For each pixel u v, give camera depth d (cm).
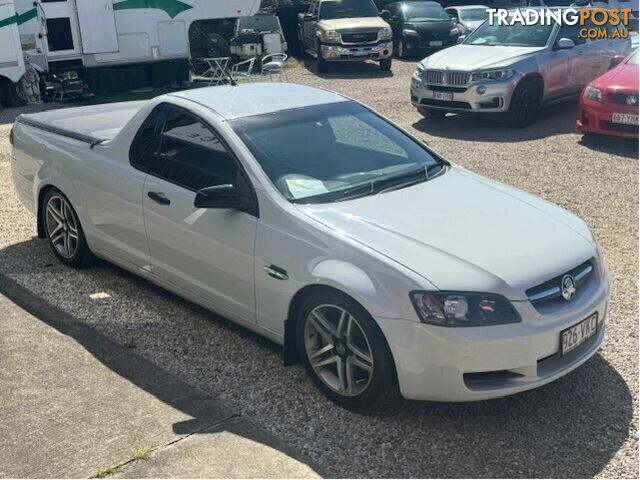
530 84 1069
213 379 400
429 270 341
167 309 486
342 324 362
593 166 844
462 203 410
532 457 332
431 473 321
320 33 1647
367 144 459
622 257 570
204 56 1702
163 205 447
